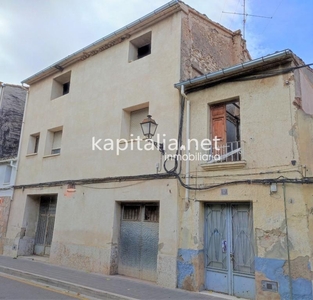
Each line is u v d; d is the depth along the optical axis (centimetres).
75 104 1252
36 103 1477
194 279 754
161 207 853
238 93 798
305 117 730
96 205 1038
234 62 1249
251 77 782
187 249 786
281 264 643
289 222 651
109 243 957
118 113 1062
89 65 1251
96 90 1180
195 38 1025
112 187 1002
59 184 1193
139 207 956
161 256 818
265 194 694
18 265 1072
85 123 1180
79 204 1096
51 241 1268
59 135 1345
